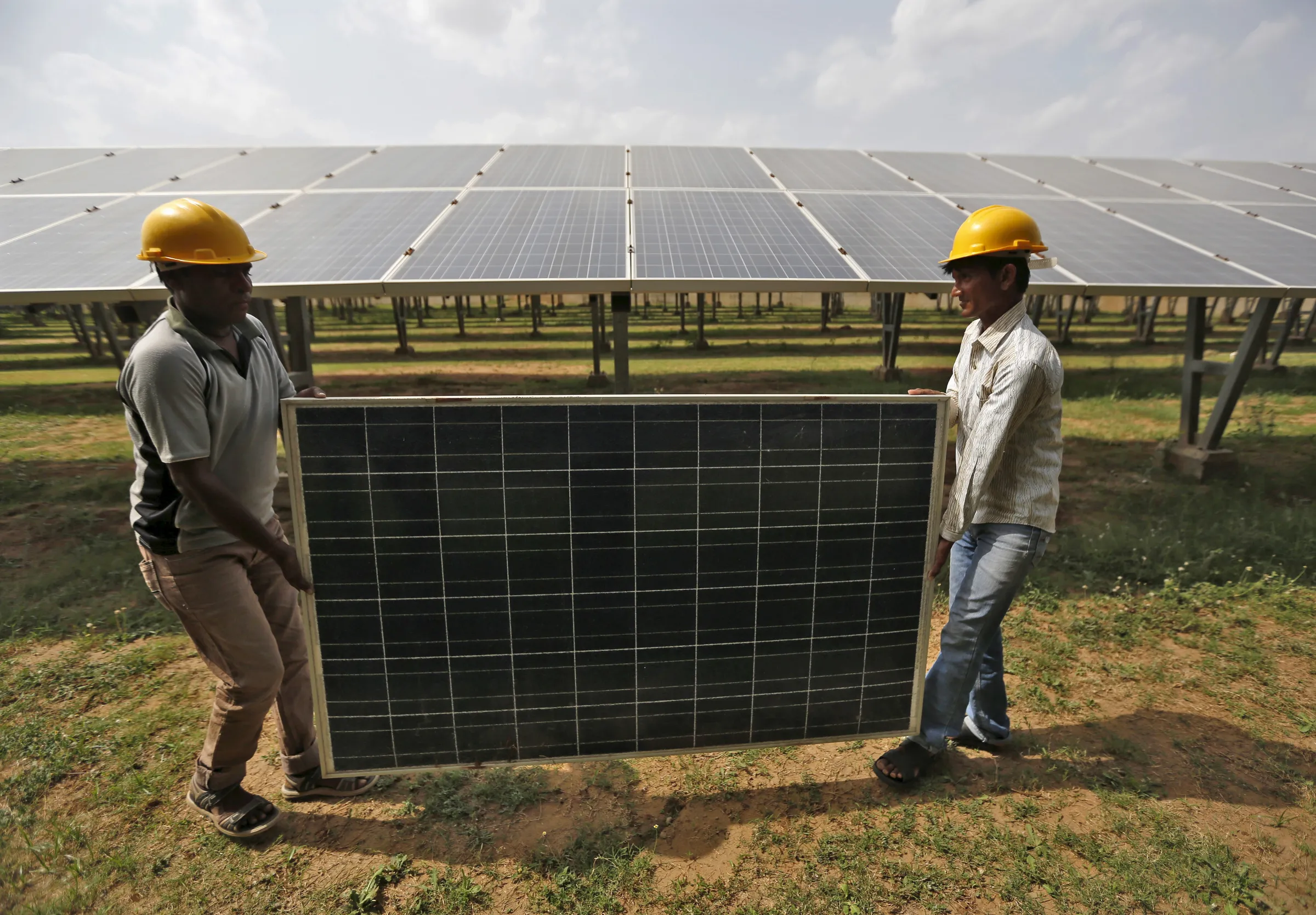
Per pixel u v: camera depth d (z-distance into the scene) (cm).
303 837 261
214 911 228
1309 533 527
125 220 646
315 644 258
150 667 377
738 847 256
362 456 248
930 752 288
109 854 251
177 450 204
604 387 1249
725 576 271
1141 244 646
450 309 3947
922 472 275
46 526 588
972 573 270
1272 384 1208
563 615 267
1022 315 253
